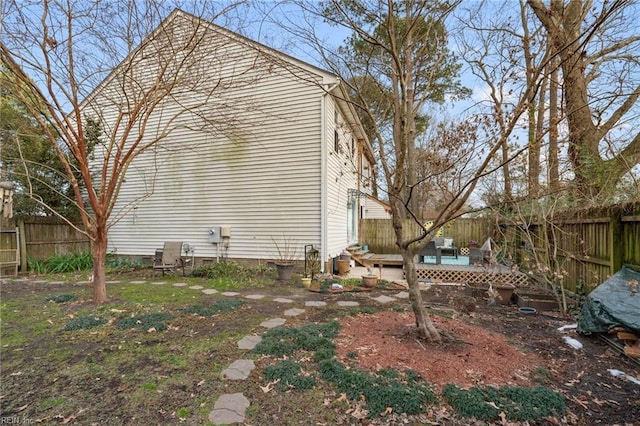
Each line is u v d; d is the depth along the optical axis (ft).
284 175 29.14
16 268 28.12
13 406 8.21
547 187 17.70
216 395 8.64
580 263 17.62
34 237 30.32
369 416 7.79
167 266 26.73
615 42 16.89
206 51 24.97
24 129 22.34
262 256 29.71
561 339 12.86
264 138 29.66
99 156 34.35
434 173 12.19
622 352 11.28
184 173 32.24
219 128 27.17
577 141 17.63
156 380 9.42
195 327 13.93
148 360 10.74
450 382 9.05
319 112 28.07
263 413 7.90
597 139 17.62
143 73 26.71
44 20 15.42
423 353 10.82
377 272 30.50
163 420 7.63
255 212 29.99
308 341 11.80
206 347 11.74
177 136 32.24
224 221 31.01
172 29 20.79
